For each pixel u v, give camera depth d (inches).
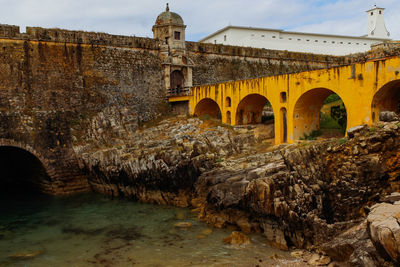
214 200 878.4
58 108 1336.1
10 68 1255.5
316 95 1152.8
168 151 1084.5
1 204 1128.8
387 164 800.3
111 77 1491.1
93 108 1422.2
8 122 1205.1
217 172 1015.0
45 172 1248.8
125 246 770.8
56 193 1240.8
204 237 802.8
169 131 1393.9
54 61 1352.1
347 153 829.2
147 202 1111.6
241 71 1854.1
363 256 524.1
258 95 1330.0
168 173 1061.8
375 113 962.7
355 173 806.5
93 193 1255.5
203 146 1171.9
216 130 1274.6
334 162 843.4
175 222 909.8
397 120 840.3
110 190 1210.6
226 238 783.1
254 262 674.2
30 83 1290.6
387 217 447.8
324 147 866.8
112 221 934.4
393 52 949.2
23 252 751.7
